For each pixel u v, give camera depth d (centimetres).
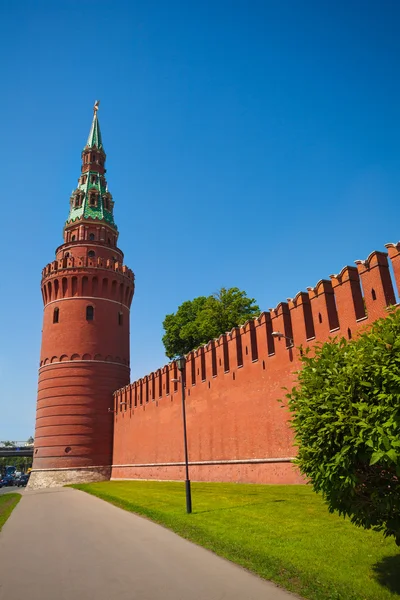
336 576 827
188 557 1029
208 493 2114
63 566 1004
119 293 5359
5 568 1009
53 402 4772
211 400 2978
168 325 5428
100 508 2042
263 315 2512
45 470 4575
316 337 2108
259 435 2434
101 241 5544
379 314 1747
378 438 703
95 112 6606
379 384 761
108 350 5047
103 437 4788
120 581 872
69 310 5044
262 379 2466
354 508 800
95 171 6128
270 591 785
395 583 777
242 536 1158
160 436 3716
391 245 1742
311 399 858
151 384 4025
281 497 1722
